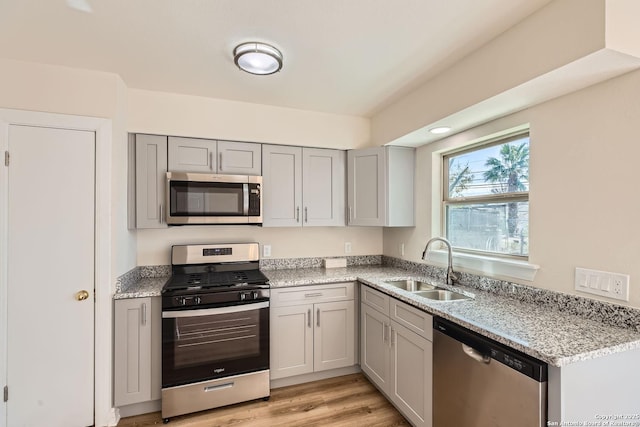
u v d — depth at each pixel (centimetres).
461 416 154
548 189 171
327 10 145
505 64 159
